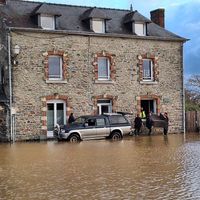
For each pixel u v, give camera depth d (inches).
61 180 511.5
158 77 1244.5
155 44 1241.4
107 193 435.5
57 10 1174.3
